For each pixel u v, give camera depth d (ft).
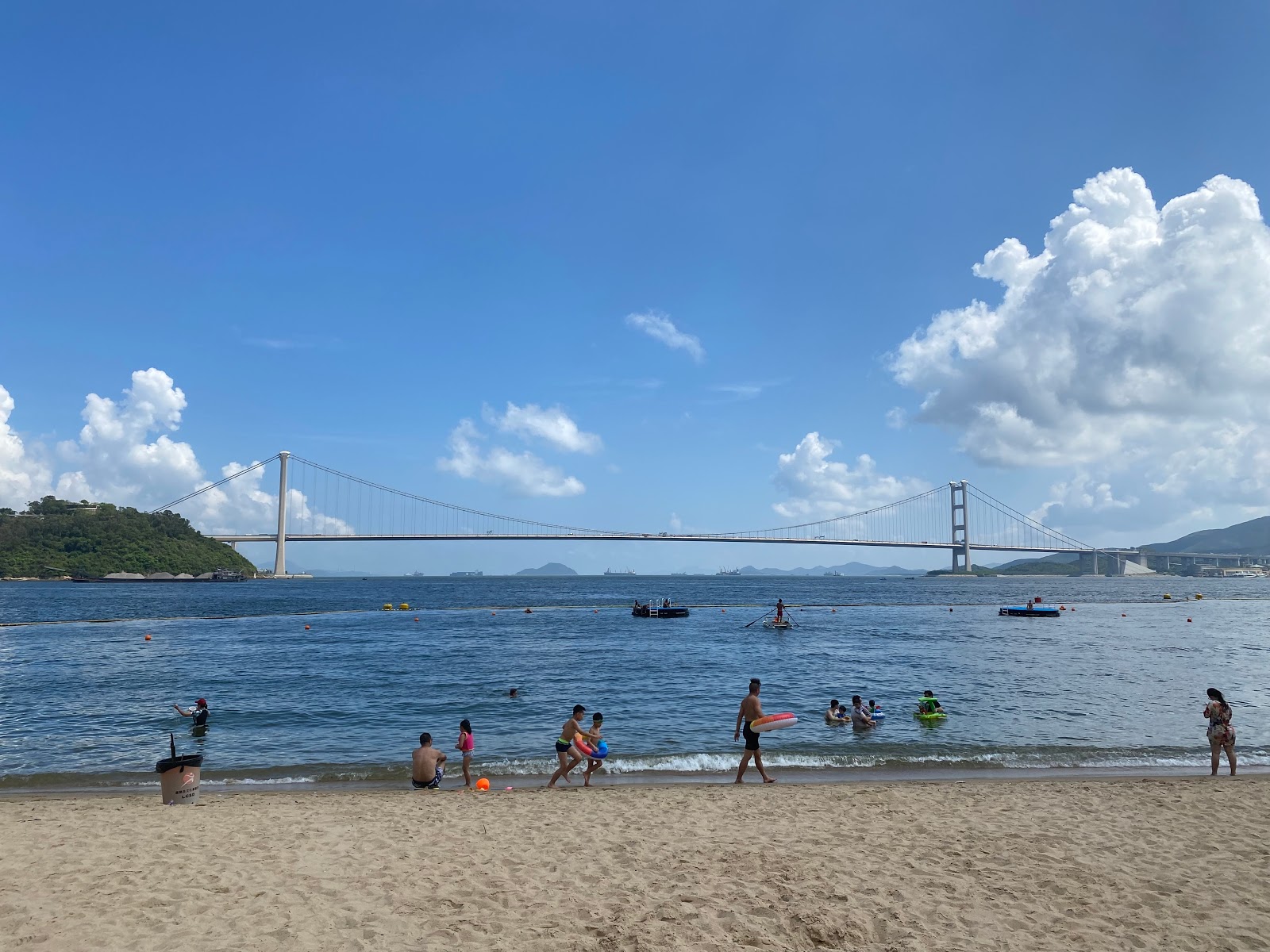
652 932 19.49
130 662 102.22
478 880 23.32
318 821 30.66
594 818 30.96
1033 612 194.90
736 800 34.32
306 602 283.18
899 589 458.09
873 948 18.81
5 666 97.40
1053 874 23.82
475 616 206.28
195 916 20.39
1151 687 76.02
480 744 52.54
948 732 54.70
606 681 82.33
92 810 33.40
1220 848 26.53
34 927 19.56
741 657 106.11
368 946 18.63
